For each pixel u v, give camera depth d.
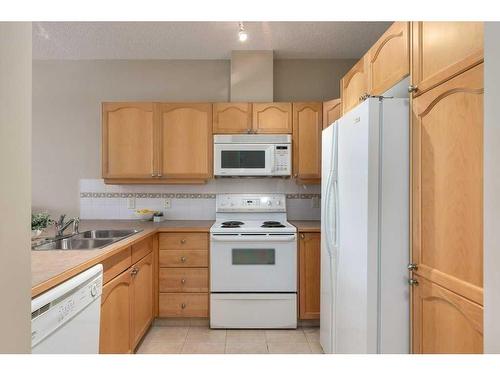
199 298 2.92
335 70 3.48
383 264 1.46
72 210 3.46
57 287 1.18
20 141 0.71
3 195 0.65
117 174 3.11
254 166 3.10
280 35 2.95
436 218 1.26
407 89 1.50
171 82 3.46
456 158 1.14
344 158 1.82
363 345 1.50
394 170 1.46
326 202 2.09
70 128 3.45
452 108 1.16
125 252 2.15
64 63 3.44
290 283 2.88
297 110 3.13
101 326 1.75
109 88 3.45
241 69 3.28
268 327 2.88
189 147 3.12
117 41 3.04
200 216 3.47
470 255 1.07
